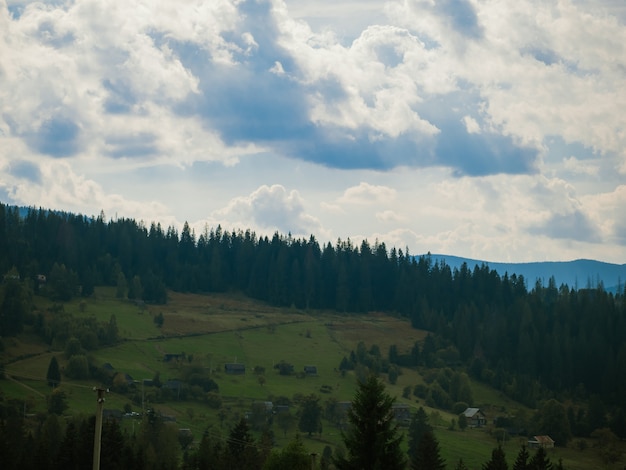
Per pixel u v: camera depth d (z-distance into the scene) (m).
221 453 161.62
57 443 163.25
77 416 193.75
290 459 114.50
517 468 142.00
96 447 65.06
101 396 65.94
